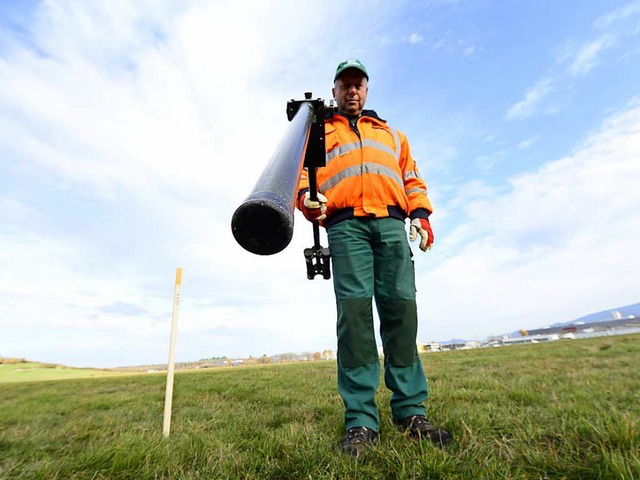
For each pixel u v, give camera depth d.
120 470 1.86
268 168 0.69
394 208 2.44
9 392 8.48
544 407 2.85
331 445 2.06
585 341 15.41
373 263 2.41
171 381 2.76
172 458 1.95
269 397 4.64
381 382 5.21
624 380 4.06
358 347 2.15
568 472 1.52
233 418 3.27
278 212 0.52
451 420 2.29
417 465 1.58
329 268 2.58
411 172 2.74
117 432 2.88
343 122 2.60
